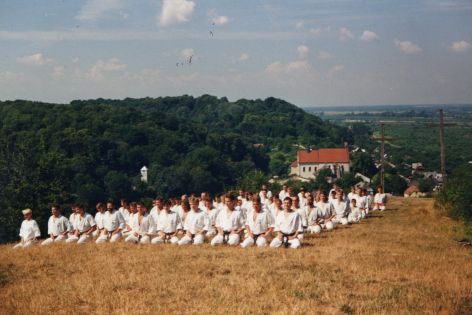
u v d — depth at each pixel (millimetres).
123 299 14086
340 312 12773
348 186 139625
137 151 144625
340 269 17031
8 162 64250
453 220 35781
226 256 19531
